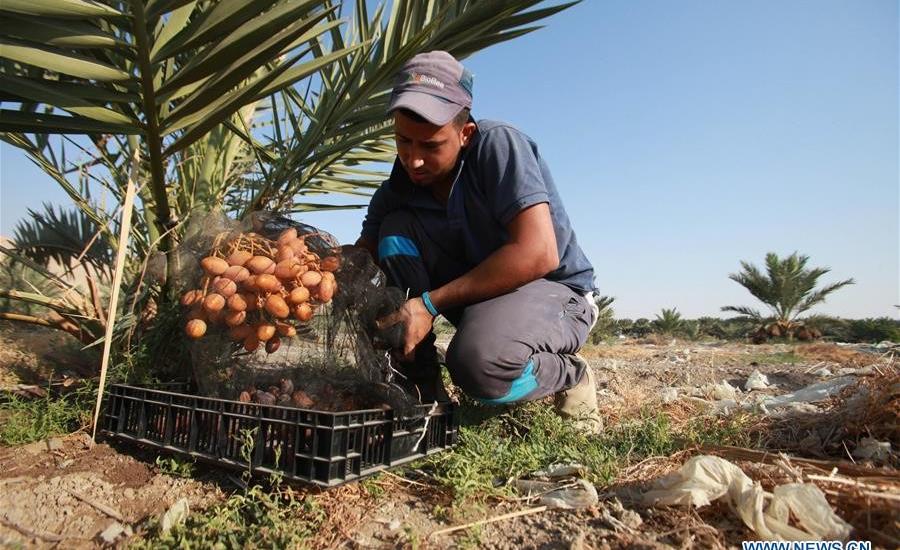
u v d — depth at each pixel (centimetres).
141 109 194
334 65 273
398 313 164
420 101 156
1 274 266
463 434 172
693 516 123
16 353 287
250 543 113
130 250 250
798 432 188
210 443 148
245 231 160
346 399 153
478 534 122
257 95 190
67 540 121
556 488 142
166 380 196
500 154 172
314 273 148
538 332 171
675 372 424
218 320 150
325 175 302
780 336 1695
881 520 112
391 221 201
